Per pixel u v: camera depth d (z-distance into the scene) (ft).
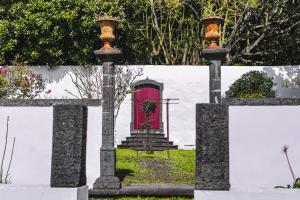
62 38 54.75
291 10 65.92
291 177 24.32
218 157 16.40
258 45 69.21
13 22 54.49
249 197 15.83
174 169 37.55
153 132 55.93
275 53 68.59
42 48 54.49
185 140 55.72
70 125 16.99
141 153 48.65
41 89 54.19
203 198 15.94
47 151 24.94
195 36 67.00
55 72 54.90
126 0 61.00
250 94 50.08
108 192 27.84
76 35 55.06
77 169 16.76
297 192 15.90
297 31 66.69
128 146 53.83
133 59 62.08
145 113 53.93
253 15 66.80
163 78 56.54
